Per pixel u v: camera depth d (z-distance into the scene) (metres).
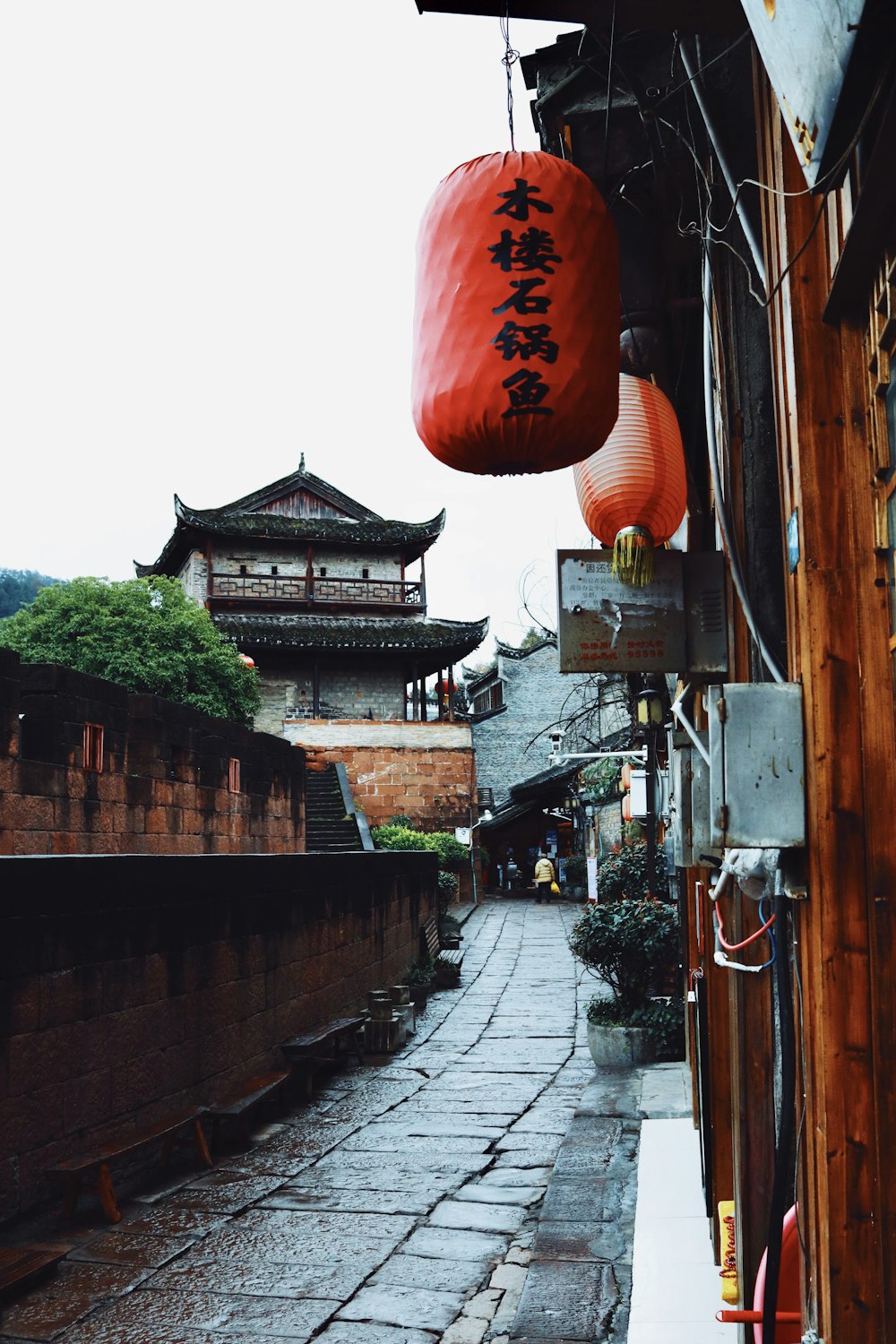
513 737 39.81
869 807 2.07
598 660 3.59
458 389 2.39
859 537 2.12
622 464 3.25
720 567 3.64
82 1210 6.03
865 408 2.14
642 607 3.63
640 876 12.49
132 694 13.56
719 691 2.24
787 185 2.28
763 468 3.24
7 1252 5.10
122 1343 4.36
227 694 24.25
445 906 23.52
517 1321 4.24
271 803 18.92
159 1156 7.13
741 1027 3.31
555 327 2.38
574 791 31.69
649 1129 6.77
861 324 2.14
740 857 2.65
